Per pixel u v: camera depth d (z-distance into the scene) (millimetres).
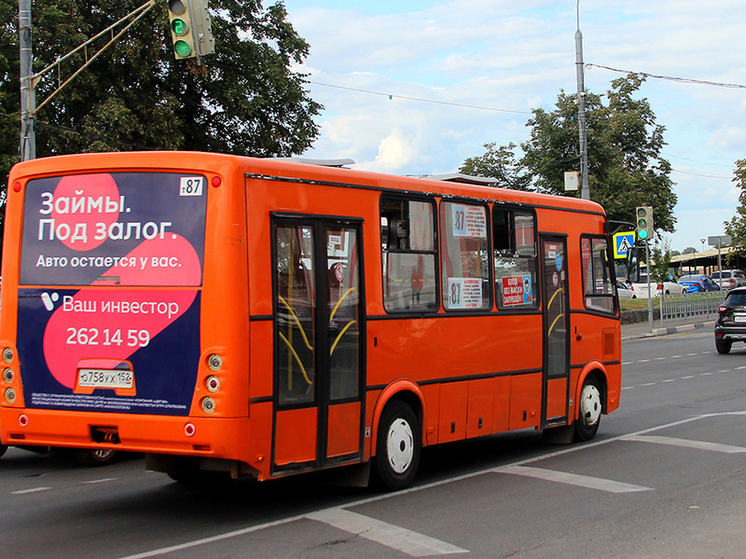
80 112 29484
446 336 8891
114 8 29562
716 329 24109
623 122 50375
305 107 36219
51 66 15805
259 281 6848
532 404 10188
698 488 8242
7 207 7473
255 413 6727
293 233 7238
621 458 9898
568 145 43875
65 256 7184
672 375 19234
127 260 6961
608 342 11727
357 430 7816
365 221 8008
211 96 33312
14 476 9508
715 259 77875
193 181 6824
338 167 8516
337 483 8219
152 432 6730
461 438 9094
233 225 6707
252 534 6699
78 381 7035
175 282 6777
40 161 7363
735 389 16391
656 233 50594
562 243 10922
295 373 7148
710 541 6434
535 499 7891
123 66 30547
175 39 12875
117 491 8555
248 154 35094
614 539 6508
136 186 6996
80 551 6270
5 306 7348
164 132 29859
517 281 10062
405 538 6543
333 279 7609
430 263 8773
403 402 8406
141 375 6812
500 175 44406
